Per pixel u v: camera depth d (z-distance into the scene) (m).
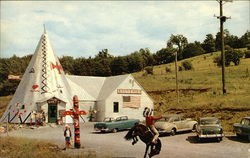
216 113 32.59
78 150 18.84
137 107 44.88
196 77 63.56
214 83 52.81
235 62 70.38
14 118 40.28
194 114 34.94
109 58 124.50
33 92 41.31
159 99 51.19
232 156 16.28
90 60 117.12
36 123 37.12
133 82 45.16
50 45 46.28
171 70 86.19
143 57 128.38
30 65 44.53
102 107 43.69
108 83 48.47
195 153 17.34
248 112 30.14
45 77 42.69
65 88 44.28
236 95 38.31
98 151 18.41
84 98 44.66
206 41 134.00
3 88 94.75
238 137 23.11
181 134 26.38
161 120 26.14
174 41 156.88
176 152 17.73
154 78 69.75
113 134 28.39
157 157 16.19
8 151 17.92
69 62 118.69
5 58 111.44
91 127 35.44
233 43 123.38
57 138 25.83
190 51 125.75
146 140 14.73
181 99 47.22
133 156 16.53
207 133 21.45
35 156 16.31
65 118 39.44
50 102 39.62
